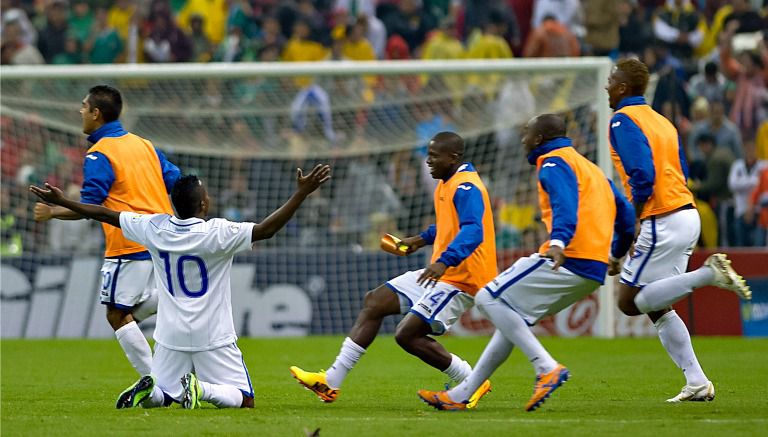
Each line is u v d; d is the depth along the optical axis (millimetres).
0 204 57000
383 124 59688
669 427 20266
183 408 23625
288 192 59969
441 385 31703
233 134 59594
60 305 53656
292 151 59562
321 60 70562
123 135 27859
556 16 71375
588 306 52938
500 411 23516
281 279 53969
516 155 57625
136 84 58469
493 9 69750
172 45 70812
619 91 26234
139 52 71062
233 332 24391
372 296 25688
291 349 46250
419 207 59125
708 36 71938
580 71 53094
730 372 34844
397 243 26984
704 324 52562
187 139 59438
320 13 74875
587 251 22656
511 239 55844
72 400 27391
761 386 30141
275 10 71812
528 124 23375
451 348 46250
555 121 23156
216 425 20922
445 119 59219
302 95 59531
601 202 23016
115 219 24266
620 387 30391
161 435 19703
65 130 57969
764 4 72000
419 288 25531
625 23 69750
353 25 69625
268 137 59688
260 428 20500
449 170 25219
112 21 73812
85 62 70938
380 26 71875
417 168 59281
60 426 20984
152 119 59062
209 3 75062
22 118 57281
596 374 34875
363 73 53719
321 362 40656
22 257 54094
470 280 25172
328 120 59844
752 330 52312
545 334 53031
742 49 69000
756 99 66125
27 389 30750
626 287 26125
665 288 24828
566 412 23234
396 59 70562
